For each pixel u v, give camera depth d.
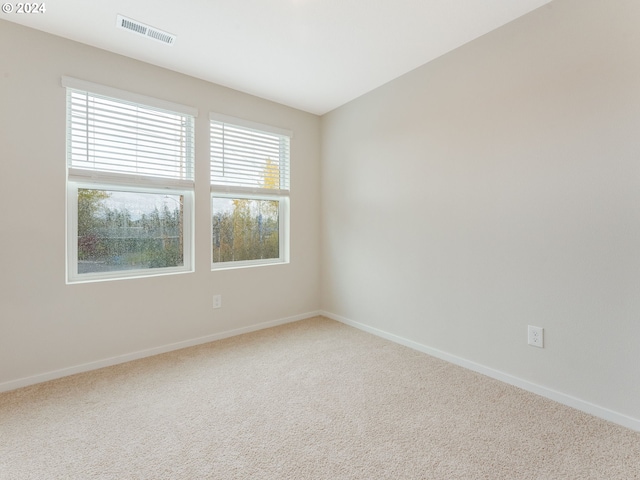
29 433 1.56
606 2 1.63
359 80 2.77
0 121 1.91
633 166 1.57
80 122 2.21
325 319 3.50
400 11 1.88
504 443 1.50
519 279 2.00
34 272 2.04
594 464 1.37
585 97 1.71
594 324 1.71
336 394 1.94
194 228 2.72
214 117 2.79
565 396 1.82
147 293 2.48
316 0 1.78
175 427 1.62
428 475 1.31
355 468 1.34
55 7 1.82
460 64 2.26
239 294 3.01
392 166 2.80
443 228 2.41
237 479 1.28
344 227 3.32
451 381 2.10
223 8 1.84
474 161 2.21
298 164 3.43
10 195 1.95
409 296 2.69
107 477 1.29
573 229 1.77
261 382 2.09
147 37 2.12
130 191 2.47
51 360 2.10
